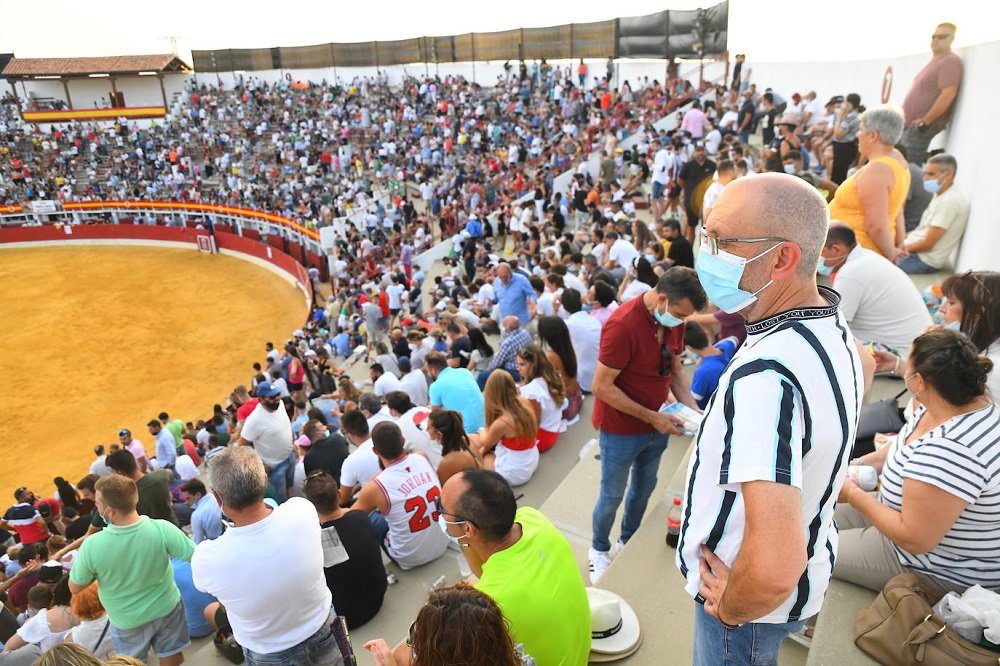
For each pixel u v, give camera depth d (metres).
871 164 5.17
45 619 6.21
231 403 15.25
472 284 16.08
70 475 16.70
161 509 6.98
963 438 2.71
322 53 47.56
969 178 6.89
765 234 1.74
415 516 5.36
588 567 4.77
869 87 13.62
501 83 37.75
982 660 2.57
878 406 4.30
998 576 2.81
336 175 34.66
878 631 2.84
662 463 5.64
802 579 1.84
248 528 3.48
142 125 48.22
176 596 4.95
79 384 21.56
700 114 17.55
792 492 1.60
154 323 26.33
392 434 5.32
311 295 26.83
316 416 9.45
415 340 12.39
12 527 11.01
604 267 11.59
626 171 20.64
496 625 2.19
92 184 40.41
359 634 4.82
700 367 5.75
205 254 35.16
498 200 23.36
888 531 2.88
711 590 1.85
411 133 36.62
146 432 18.64
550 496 5.71
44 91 51.09
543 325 7.12
